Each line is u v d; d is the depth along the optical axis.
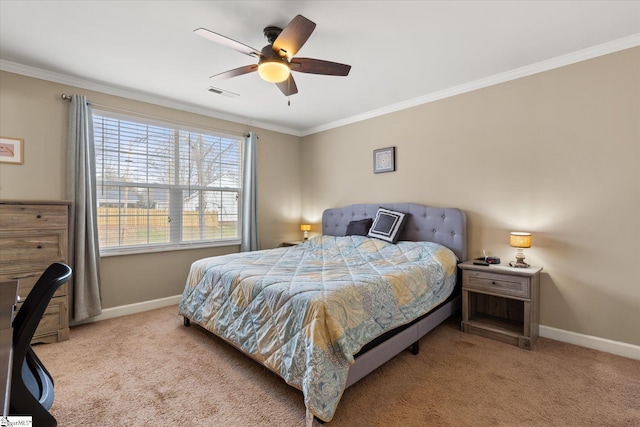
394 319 2.13
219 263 2.79
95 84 3.21
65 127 3.04
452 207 3.41
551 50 2.59
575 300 2.65
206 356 2.42
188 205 3.98
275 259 3.00
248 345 2.05
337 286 1.95
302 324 1.74
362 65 2.85
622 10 2.06
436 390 1.96
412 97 3.67
